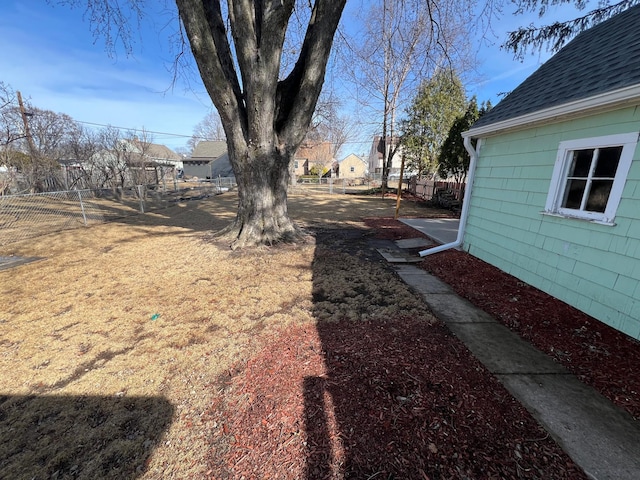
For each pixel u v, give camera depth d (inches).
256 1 206.2
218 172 1497.3
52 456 62.1
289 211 457.1
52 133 703.7
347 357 92.7
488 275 168.6
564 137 131.5
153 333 110.0
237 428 67.6
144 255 212.5
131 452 62.6
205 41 171.5
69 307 132.1
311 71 199.3
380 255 215.9
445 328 112.8
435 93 608.1
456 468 56.8
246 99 194.9
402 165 374.3
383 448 61.2
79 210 439.8
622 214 106.8
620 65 114.0
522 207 157.9
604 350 97.7
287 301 136.9
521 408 72.2
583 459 58.9
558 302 133.6
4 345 103.3
